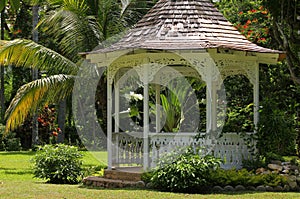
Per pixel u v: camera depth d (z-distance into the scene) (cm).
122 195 1080
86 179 1306
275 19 1706
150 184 1188
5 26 3341
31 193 1130
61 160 1369
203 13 1340
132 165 1473
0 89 3359
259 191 1142
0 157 2273
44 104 1958
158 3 1398
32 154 2467
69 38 1934
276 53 1285
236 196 1057
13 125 1858
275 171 1237
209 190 1144
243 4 2058
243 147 1302
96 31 1947
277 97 1817
